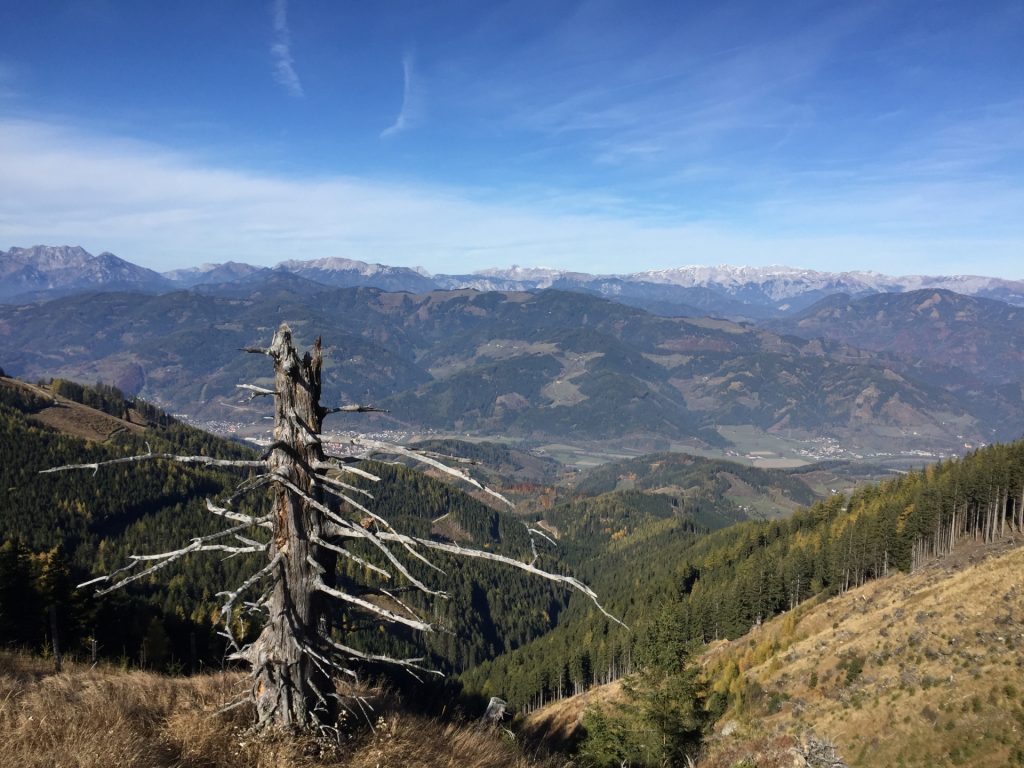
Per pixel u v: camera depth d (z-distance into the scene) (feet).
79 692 30.07
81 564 318.24
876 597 260.83
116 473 400.47
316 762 22.98
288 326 24.56
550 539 19.54
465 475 20.17
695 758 84.64
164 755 22.75
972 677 147.43
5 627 115.24
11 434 393.70
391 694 35.06
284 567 23.61
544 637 387.14
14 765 20.81
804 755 59.57
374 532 22.50
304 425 23.93
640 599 401.29
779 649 248.93
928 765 128.67
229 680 33.60
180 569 262.26
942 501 297.94
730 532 528.63
